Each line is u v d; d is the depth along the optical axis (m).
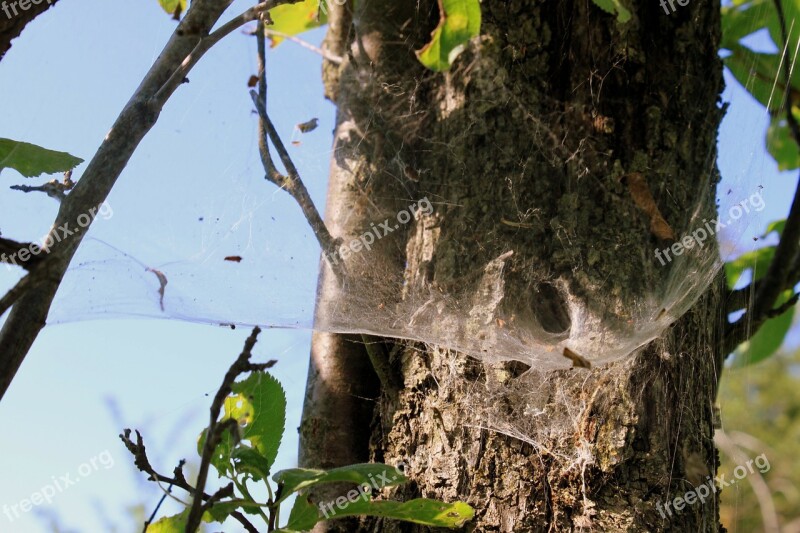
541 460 1.62
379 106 1.74
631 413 1.63
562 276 1.66
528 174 1.67
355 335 1.71
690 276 1.68
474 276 1.66
